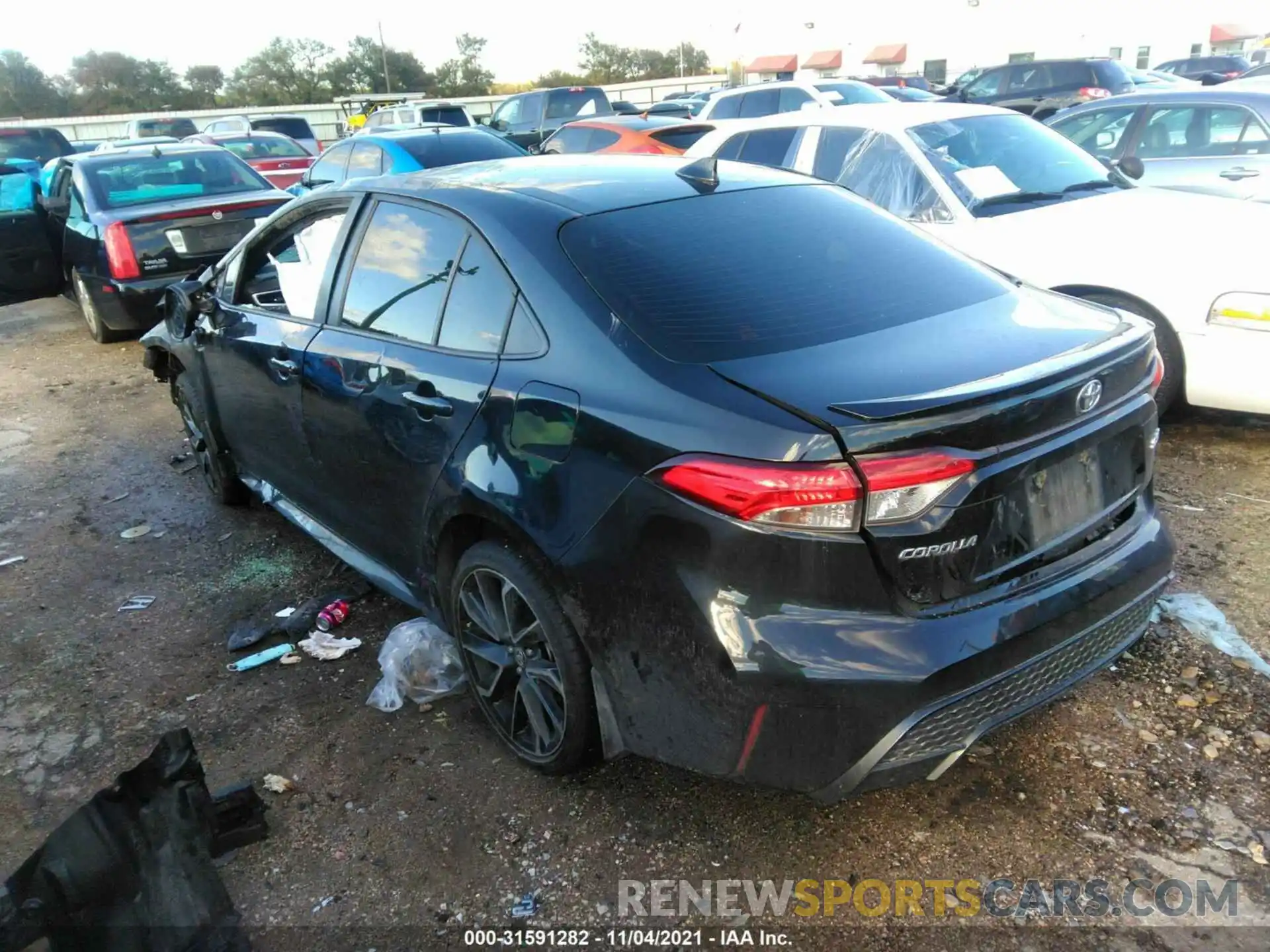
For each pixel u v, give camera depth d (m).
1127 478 2.63
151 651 3.73
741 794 2.76
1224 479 4.57
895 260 2.92
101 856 2.30
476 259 2.88
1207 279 4.55
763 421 2.12
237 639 3.71
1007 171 5.67
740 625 2.13
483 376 2.72
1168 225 4.81
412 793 2.85
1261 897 2.33
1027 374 2.23
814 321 2.52
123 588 4.27
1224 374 4.59
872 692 2.10
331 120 38.38
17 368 8.48
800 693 2.11
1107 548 2.53
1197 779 2.70
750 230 2.91
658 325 2.45
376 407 3.15
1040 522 2.34
